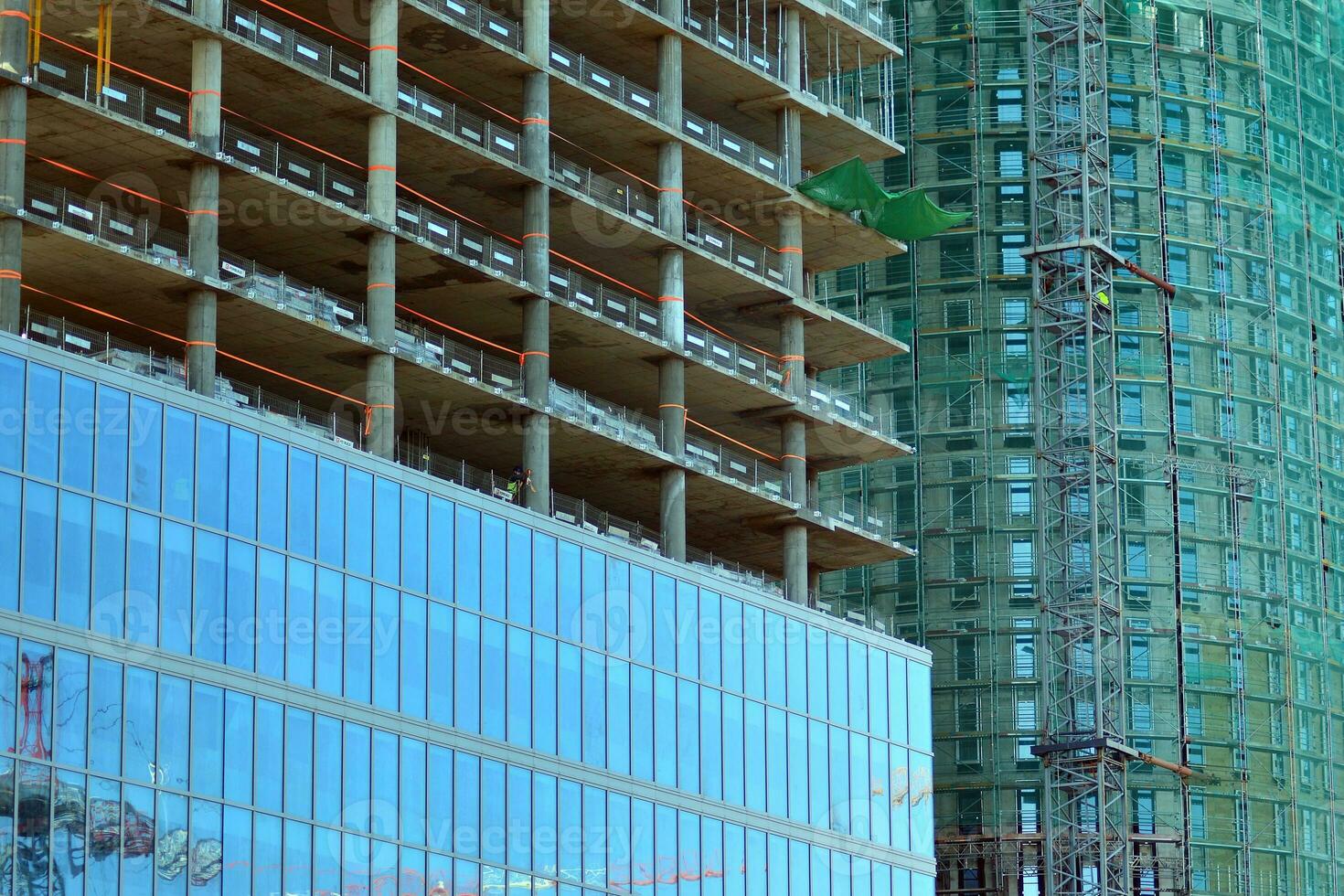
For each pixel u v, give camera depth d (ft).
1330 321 558.97
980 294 533.14
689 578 370.12
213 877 298.76
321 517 319.68
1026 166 536.42
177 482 303.68
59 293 327.47
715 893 362.33
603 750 351.05
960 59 542.57
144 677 295.69
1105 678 510.17
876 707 397.39
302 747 311.47
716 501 396.78
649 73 406.00
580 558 354.13
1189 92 546.67
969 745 513.86
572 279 382.83
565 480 389.60
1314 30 570.87
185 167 328.70
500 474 389.80
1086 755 476.95
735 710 371.97
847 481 535.19
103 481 295.89
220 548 306.76
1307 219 557.33
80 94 340.80
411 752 324.60
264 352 344.08
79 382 295.48
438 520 334.65
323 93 342.23
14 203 306.76
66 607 289.74
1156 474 524.93
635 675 358.02
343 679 318.04
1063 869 500.33
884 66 536.83
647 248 388.78
